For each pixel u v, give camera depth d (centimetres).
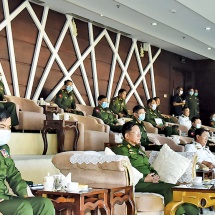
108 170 451
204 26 1121
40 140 733
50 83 1032
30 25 988
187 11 993
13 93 952
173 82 1470
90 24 1136
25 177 563
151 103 1108
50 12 1032
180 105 1407
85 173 460
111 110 1084
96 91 1159
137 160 534
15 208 337
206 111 1535
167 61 1432
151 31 1172
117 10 989
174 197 464
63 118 781
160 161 582
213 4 1045
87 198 400
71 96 980
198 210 502
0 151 373
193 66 1547
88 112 1063
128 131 544
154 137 845
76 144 753
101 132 805
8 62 945
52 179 403
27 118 763
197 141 741
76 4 960
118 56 1230
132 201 451
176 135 1000
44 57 1022
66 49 1077
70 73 1080
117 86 1232
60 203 384
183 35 1201
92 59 1148
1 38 930
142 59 1326
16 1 956
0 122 369
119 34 1231
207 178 696
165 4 951
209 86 1535
